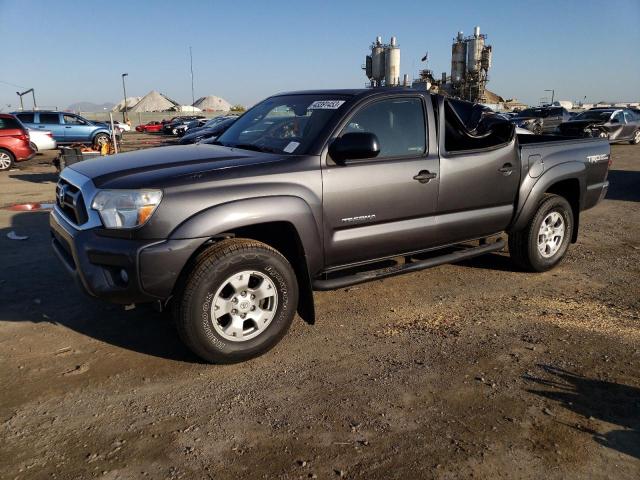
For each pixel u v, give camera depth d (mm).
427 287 5035
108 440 2729
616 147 20609
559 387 3254
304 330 4078
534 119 24344
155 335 3930
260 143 4160
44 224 7480
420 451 2648
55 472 2490
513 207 4941
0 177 13430
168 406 3037
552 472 2508
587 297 4789
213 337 3355
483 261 5852
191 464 2553
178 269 3189
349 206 3803
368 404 3064
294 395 3160
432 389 3229
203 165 3490
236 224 3301
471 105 4969
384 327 4141
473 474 2490
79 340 3842
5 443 2693
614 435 2789
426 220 4293
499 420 2910
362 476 2477
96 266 3238
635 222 7898
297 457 2605
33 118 21875
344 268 3986
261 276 3480
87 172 3607
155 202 3143
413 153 4176
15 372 3383
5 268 5402
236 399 3117
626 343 3857
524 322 4238
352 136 3605
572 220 5535
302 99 4426
